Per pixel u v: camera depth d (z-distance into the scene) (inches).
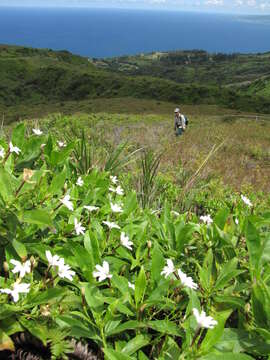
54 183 93.4
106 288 88.6
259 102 4065.0
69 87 5000.0
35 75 5452.8
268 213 119.1
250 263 89.1
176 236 106.4
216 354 67.1
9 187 80.2
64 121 699.4
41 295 68.4
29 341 68.0
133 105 3019.2
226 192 381.1
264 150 892.0
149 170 214.7
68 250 85.1
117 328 71.4
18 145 119.9
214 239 106.3
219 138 995.9
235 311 89.2
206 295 85.3
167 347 72.3
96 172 125.5
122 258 98.0
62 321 69.6
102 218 109.8
